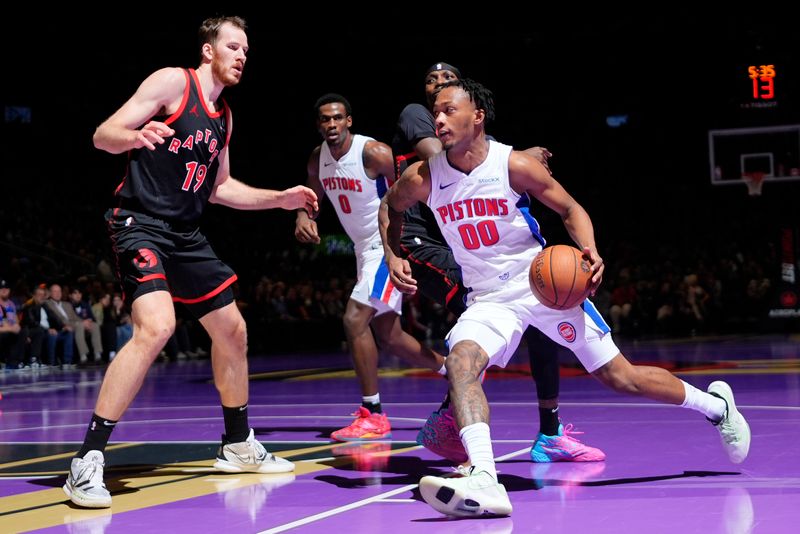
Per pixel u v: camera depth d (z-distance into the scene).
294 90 25.91
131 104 3.87
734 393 7.21
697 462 4.12
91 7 22.23
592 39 25.62
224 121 4.21
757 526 2.87
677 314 20.00
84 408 7.80
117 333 15.31
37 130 24.56
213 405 7.95
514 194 3.67
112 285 15.66
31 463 4.74
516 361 13.09
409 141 5.21
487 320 3.66
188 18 22.70
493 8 24.67
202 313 4.22
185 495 3.75
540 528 2.96
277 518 3.24
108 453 5.03
